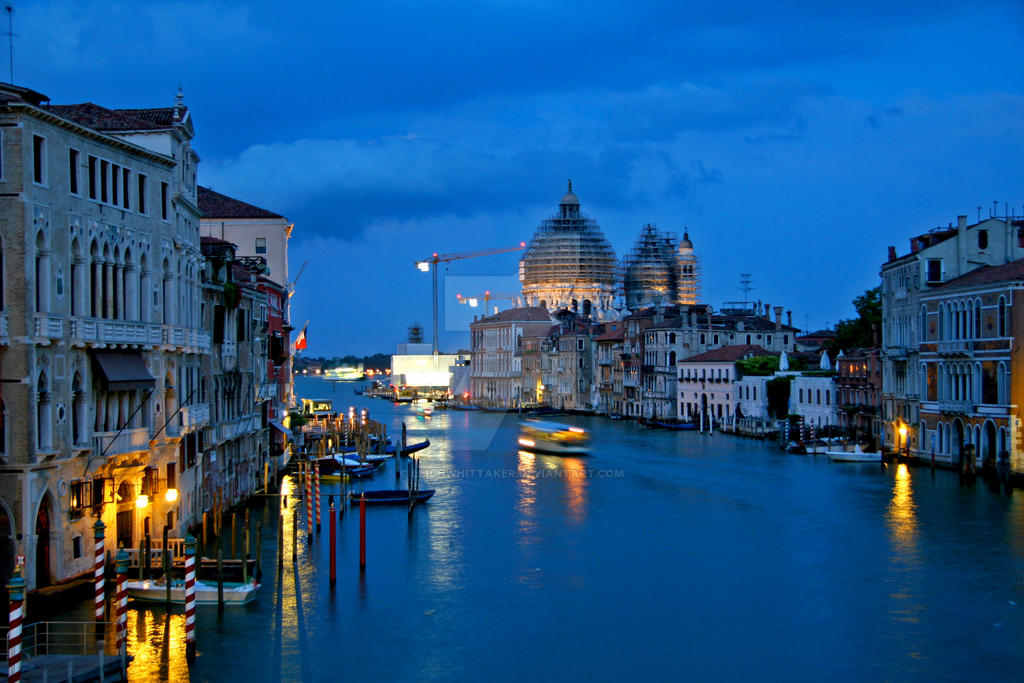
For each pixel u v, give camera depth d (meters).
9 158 36.44
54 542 38.72
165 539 40.06
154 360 46.38
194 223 53.19
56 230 38.47
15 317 36.50
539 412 177.88
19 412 36.66
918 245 86.62
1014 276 69.88
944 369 78.56
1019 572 47.56
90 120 46.88
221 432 57.50
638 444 111.12
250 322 65.81
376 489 74.12
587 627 40.22
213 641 37.75
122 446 42.19
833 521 59.94
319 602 43.16
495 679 34.91
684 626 40.31
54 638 36.06
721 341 149.75
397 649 37.59
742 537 55.97
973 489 69.88
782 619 41.06
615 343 171.38
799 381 113.62
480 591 45.12
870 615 41.47
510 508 66.50
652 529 58.69
